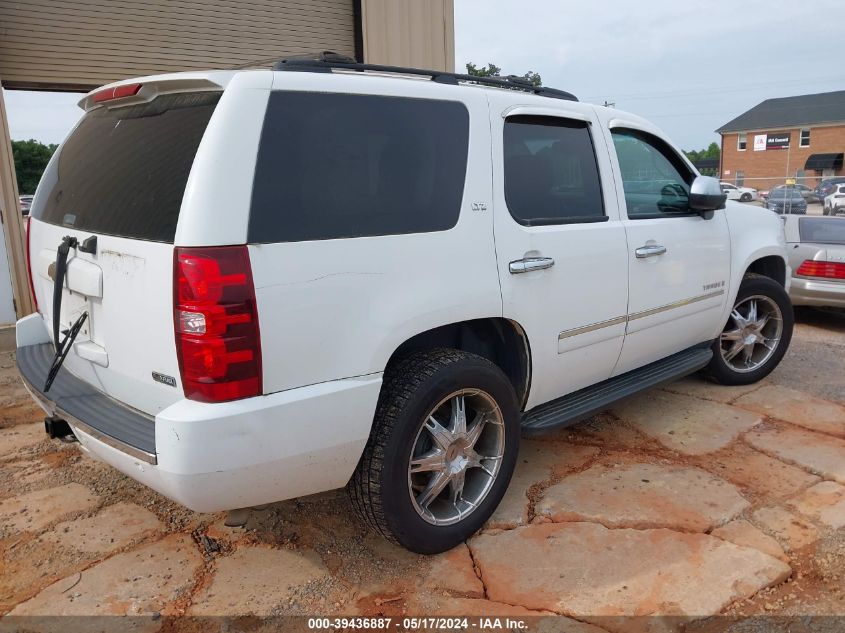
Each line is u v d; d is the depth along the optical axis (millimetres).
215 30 7027
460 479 2906
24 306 6160
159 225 2221
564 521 3105
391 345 2516
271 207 2238
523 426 3223
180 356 2146
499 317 2922
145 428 2375
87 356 2645
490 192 2898
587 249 3303
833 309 7145
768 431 4117
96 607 2553
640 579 2693
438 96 2799
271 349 2217
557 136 3330
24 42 6125
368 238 2463
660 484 3449
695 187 3979
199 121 2262
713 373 4805
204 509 2266
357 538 3006
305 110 2371
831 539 2963
